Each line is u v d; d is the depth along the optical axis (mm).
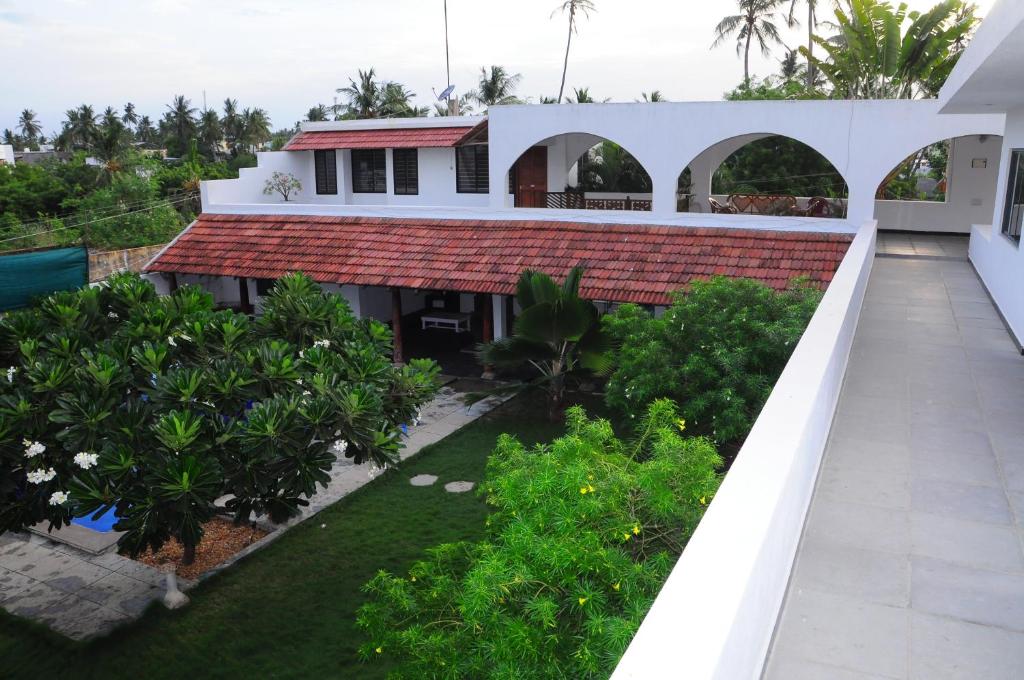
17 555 11156
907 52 25672
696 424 10820
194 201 43156
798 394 4770
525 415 15984
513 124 18828
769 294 10898
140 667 8586
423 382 9023
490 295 18859
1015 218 11195
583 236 17859
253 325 9570
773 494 3400
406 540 11117
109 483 7020
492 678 4137
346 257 19141
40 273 16031
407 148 22938
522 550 4480
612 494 4770
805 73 49031
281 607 9578
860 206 16031
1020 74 8039
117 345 8383
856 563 4453
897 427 6520
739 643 2646
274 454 7160
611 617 4086
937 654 3654
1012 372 8008
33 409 7289
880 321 10250
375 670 8391
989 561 4461
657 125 17422
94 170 56000
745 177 32719
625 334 11953
